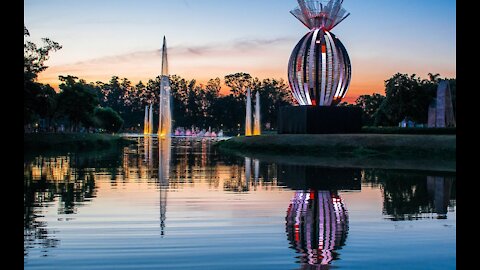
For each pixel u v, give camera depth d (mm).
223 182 20234
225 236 10914
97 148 48125
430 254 9617
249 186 19000
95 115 73188
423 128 45375
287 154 37969
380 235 11078
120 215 13062
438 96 49844
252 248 9992
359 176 22312
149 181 20469
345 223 12305
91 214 13172
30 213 13227
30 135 45406
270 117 108750
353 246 10188
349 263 9094
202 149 46375
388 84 61344
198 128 112938
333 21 45219
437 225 12055
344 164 28578
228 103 107062
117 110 125250
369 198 16125
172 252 9672
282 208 14312
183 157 35219
